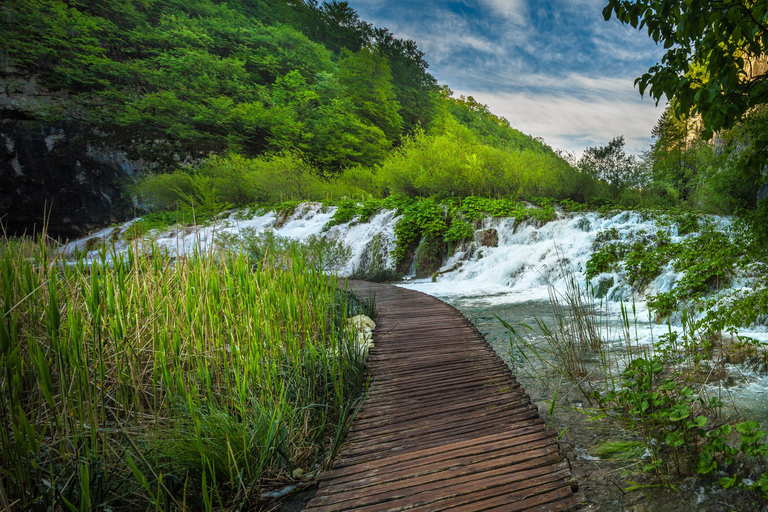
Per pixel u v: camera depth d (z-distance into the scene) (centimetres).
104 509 206
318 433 308
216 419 265
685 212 1212
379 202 1809
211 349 326
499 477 240
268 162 2716
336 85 4156
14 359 219
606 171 1577
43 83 3209
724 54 269
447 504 218
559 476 239
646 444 290
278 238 1220
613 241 1073
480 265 1288
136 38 3688
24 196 3075
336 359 396
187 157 3522
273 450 273
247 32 4172
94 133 3331
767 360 422
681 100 304
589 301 903
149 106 3350
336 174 3019
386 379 409
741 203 1285
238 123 3416
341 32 6191
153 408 275
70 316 263
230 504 241
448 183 1677
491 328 696
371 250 1529
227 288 393
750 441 223
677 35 294
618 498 246
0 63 3052
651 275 861
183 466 239
